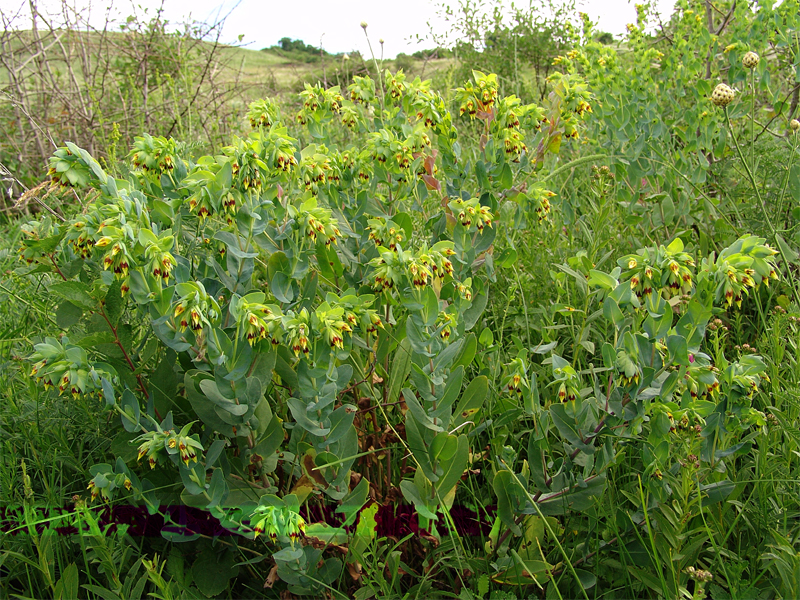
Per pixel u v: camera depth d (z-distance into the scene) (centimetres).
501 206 283
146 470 216
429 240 281
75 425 242
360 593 194
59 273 222
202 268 216
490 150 260
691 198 402
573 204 386
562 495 207
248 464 204
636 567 198
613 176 396
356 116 285
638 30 425
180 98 629
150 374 225
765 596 189
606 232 390
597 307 326
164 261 176
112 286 193
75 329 214
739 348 257
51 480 216
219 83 755
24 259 217
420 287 195
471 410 233
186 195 210
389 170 256
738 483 201
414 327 198
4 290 273
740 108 395
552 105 287
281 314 187
